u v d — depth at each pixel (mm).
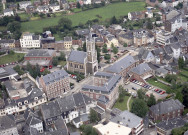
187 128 196625
